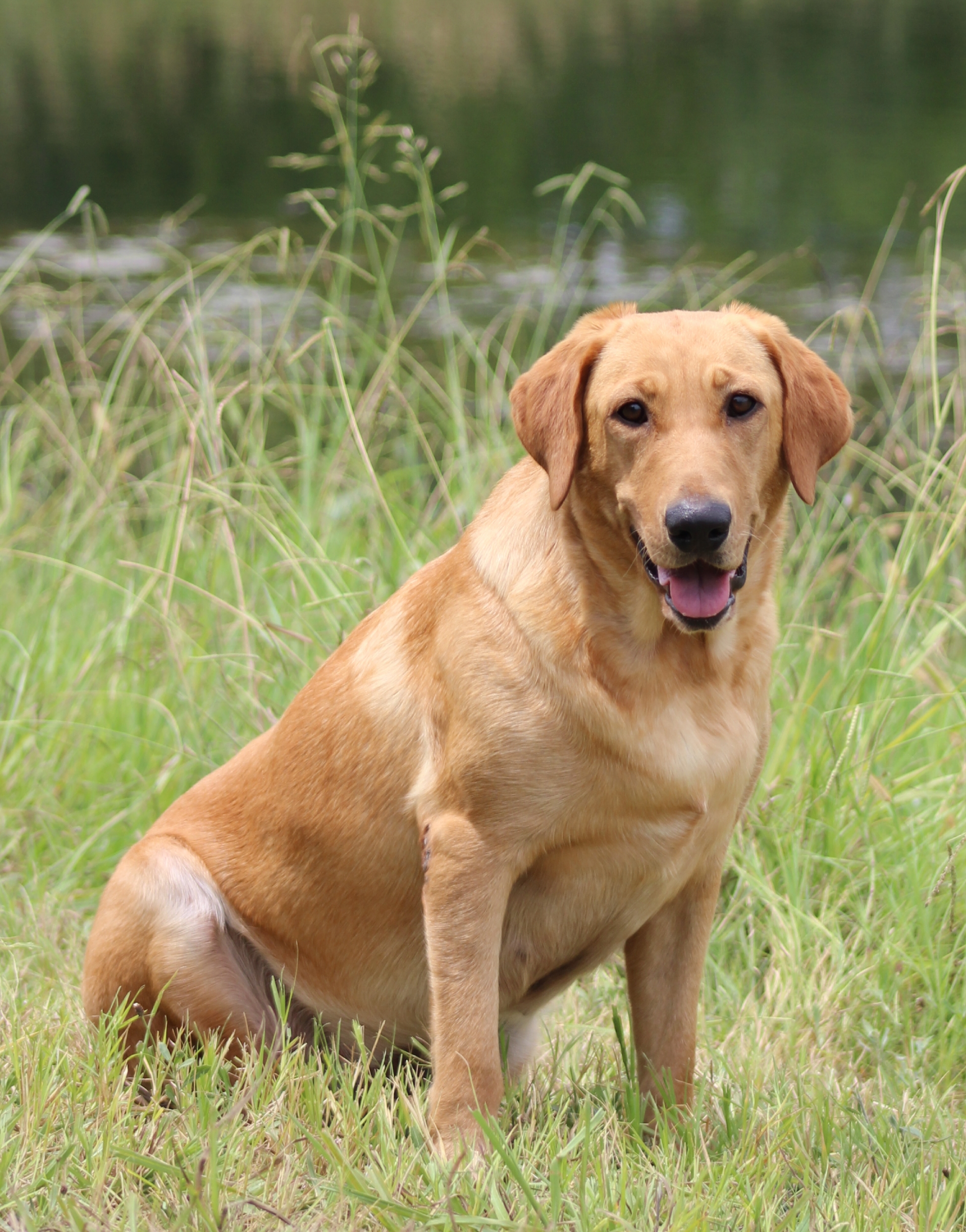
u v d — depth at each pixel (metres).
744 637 6.22
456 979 5.94
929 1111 6.52
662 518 5.67
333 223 11.72
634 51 50.75
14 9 60.22
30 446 13.79
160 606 11.54
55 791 9.97
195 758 9.74
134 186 33.03
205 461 11.04
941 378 15.89
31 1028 6.61
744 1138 5.89
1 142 38.16
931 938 7.78
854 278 24.12
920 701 9.93
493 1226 4.98
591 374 6.18
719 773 6.05
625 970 8.18
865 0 62.56
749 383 6.00
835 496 12.27
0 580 12.45
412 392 12.89
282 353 12.78
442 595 6.40
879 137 36.69
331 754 6.63
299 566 10.30
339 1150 5.37
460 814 6.00
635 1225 5.09
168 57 49.19
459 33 51.00
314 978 6.85
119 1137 5.49
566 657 5.87
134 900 6.81
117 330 19.91
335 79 42.12
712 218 29.20
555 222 28.95
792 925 7.98
